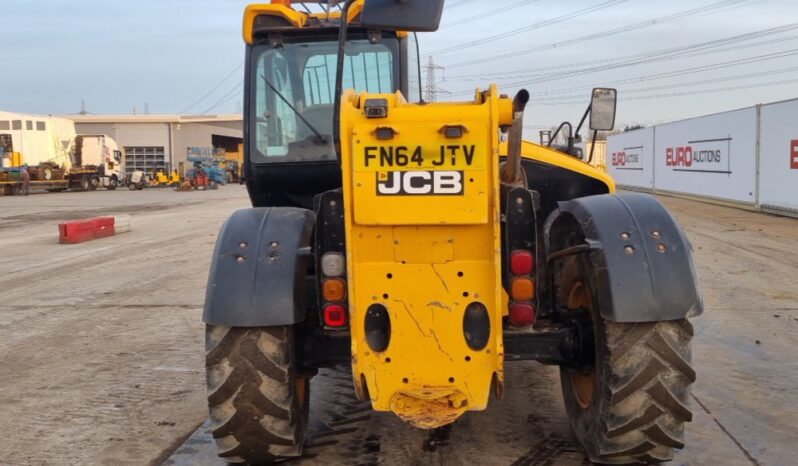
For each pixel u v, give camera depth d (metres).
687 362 3.43
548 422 4.59
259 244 3.59
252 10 5.09
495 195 3.17
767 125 18.52
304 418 3.91
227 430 3.57
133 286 9.98
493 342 3.27
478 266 3.26
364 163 3.19
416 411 3.36
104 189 46.69
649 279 3.36
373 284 3.29
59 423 4.79
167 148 59.94
